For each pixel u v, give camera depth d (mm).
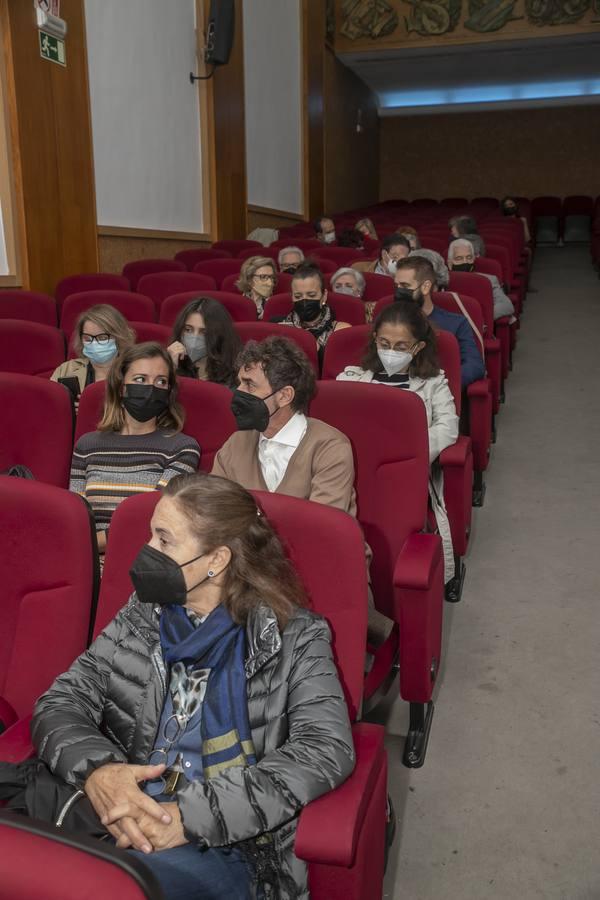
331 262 5508
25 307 4363
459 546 2670
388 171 17078
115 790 1216
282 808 1155
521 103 15820
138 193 6906
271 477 2000
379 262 5375
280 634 1316
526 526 3414
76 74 5805
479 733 2125
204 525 1297
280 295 4098
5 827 669
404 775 1977
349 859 1085
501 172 16609
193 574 1307
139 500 1483
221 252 6652
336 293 3947
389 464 2092
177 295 3969
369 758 1253
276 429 1984
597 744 2072
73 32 5742
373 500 2104
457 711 2219
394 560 2092
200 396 2256
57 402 2238
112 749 1278
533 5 12141
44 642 1449
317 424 2002
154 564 1303
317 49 12195
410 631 1896
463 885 1655
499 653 2490
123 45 6523
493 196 16719
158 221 7312
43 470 2248
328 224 8750
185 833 1158
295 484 1959
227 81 8609
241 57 8992
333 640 1406
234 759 1235
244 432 2057
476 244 6059
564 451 4336
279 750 1215
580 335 7129
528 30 12273
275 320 3953
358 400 2100
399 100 16562
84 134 5930
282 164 11078
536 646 2523
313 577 1418
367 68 14148
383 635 1933
